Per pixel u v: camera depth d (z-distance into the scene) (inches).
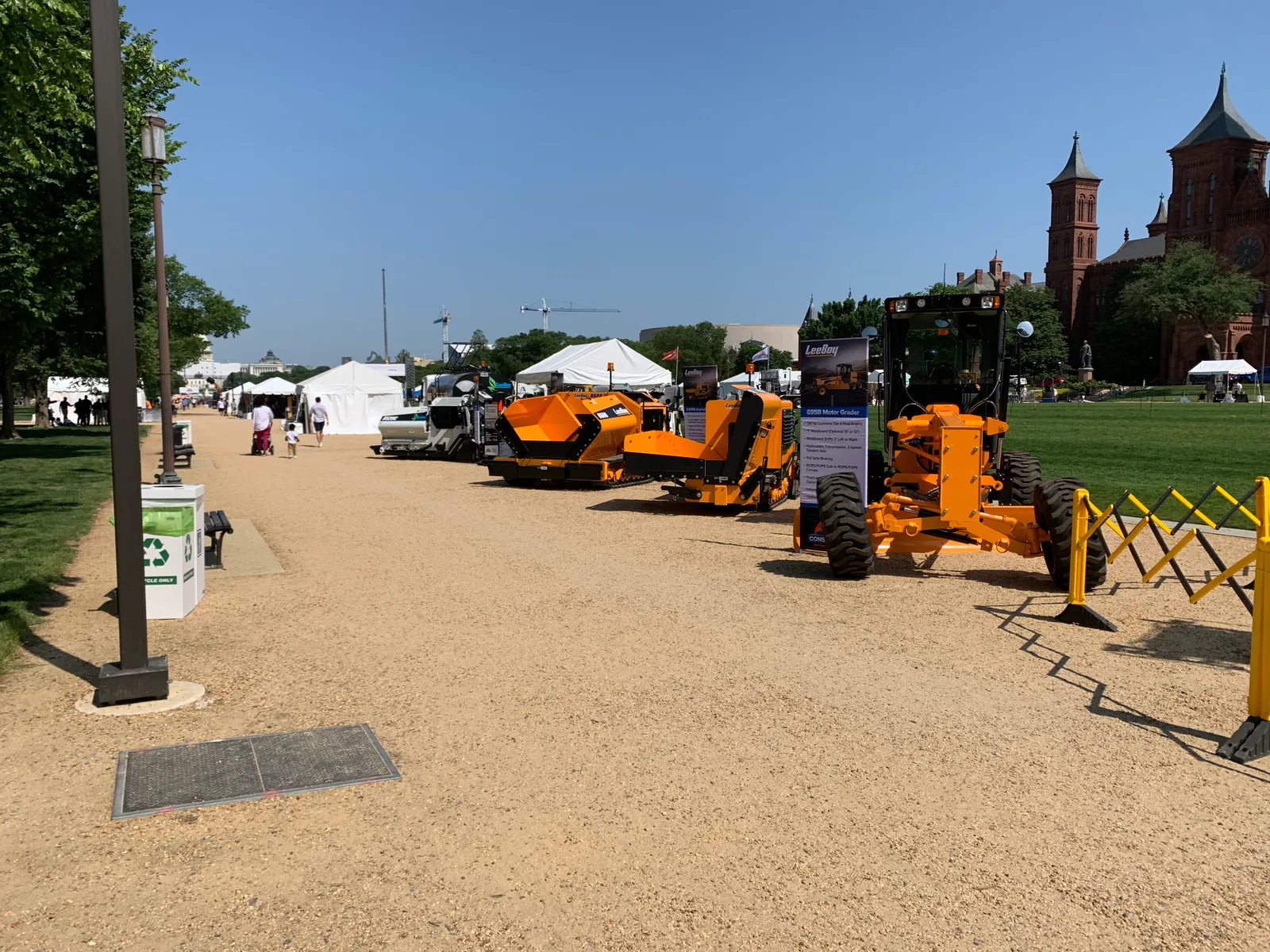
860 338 388.2
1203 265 3425.2
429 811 152.5
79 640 250.1
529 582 339.9
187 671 225.9
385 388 1660.9
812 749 179.8
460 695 210.8
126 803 152.9
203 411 3951.8
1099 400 3009.4
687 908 124.6
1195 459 794.2
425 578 345.4
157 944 115.1
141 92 773.3
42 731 184.4
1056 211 4766.2
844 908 125.1
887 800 157.8
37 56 275.6
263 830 145.2
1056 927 120.8
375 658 239.3
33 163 318.0
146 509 276.8
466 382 963.3
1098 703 205.8
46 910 122.3
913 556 389.4
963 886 130.6
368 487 693.9
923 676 225.3
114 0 189.2
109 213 190.2
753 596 314.3
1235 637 259.8
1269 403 2245.3
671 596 314.8
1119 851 140.7
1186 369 3629.4
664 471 536.4
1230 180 3804.1
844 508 332.5
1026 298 4084.6
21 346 939.3
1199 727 190.9
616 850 139.9
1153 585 327.6
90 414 2106.3
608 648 249.8
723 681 221.0
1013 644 253.0
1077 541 274.1
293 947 115.0
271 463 944.3
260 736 183.5
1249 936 118.9
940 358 394.3
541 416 682.2
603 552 404.2
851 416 393.1
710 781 165.0
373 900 125.8
